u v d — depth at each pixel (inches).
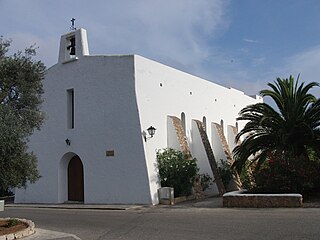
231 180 1031.0
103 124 833.5
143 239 406.0
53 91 918.4
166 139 891.4
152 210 680.4
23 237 447.5
